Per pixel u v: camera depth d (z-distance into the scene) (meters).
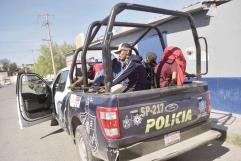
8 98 22.05
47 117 6.76
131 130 3.20
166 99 3.50
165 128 3.50
